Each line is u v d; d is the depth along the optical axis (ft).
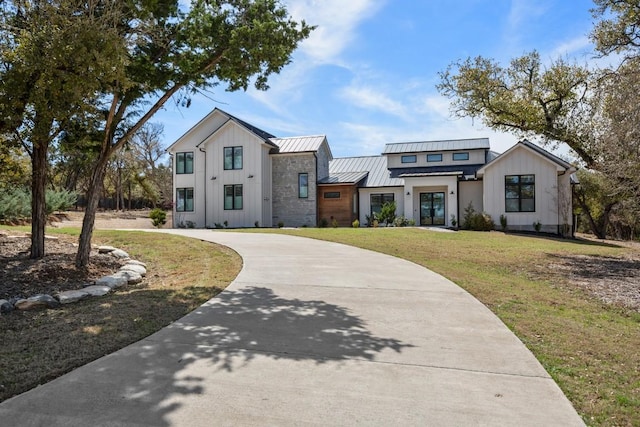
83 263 29.91
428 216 83.76
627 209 60.64
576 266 37.68
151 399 10.67
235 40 27.96
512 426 9.46
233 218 84.89
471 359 13.60
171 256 36.63
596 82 45.32
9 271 27.61
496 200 74.64
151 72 29.84
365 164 97.71
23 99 24.40
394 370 12.67
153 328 16.58
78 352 13.99
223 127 85.10
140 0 25.85
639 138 34.55
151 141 135.33
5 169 38.86
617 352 14.51
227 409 10.19
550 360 13.64
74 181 125.39
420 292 22.99
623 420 9.89
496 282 27.58
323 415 9.94
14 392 11.08
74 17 23.21
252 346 14.66
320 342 15.11
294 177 86.53
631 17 40.88
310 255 36.70
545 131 52.75
